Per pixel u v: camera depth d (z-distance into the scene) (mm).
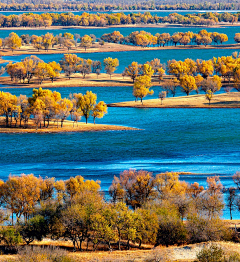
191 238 150625
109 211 147625
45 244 155250
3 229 149125
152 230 147375
